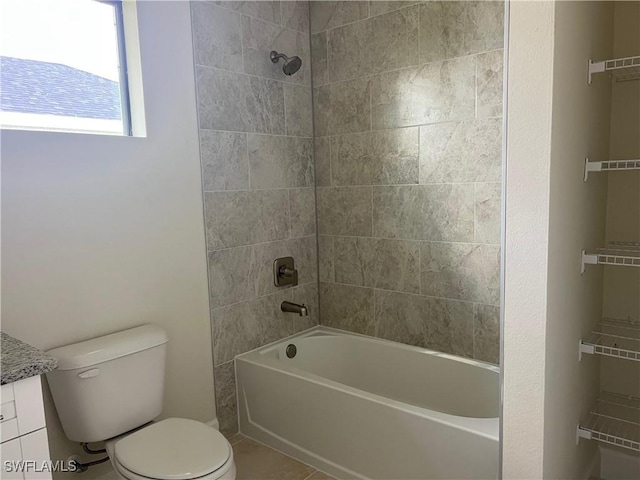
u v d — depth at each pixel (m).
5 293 1.78
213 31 2.43
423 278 2.61
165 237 2.28
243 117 2.59
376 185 2.74
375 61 2.65
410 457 1.94
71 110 2.06
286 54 2.80
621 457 2.06
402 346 2.66
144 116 2.17
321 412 2.23
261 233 2.73
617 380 2.07
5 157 1.75
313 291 3.08
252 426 2.58
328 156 2.95
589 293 1.83
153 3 2.19
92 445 2.03
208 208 2.45
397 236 2.69
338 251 2.98
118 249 2.10
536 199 1.30
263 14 2.66
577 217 1.59
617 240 2.02
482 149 2.31
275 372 2.41
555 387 1.46
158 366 2.03
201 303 2.46
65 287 1.94
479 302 2.41
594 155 1.76
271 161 2.76
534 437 1.39
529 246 1.33
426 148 2.50
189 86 2.34
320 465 2.27
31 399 1.24
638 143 1.95
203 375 2.49
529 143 1.29
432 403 2.54
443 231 2.50
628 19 1.94
